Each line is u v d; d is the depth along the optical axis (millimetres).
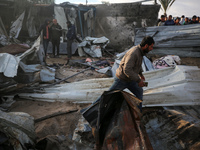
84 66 7465
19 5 11180
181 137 2623
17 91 4312
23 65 4648
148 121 3041
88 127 3027
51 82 5008
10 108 3859
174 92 3879
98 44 10641
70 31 8820
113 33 12102
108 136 2062
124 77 2824
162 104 3887
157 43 10188
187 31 9617
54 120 3410
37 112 3727
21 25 11250
